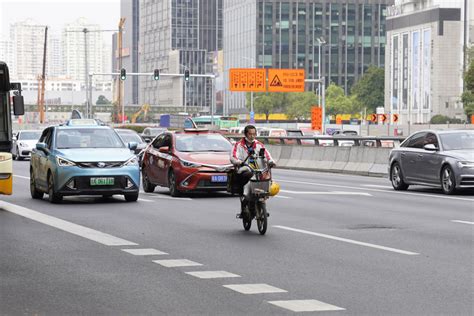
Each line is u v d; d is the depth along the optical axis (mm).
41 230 19734
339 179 41531
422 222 21422
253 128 19266
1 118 24516
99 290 12141
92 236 18578
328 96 193625
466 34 180875
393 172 33750
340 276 13312
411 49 190625
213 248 16641
